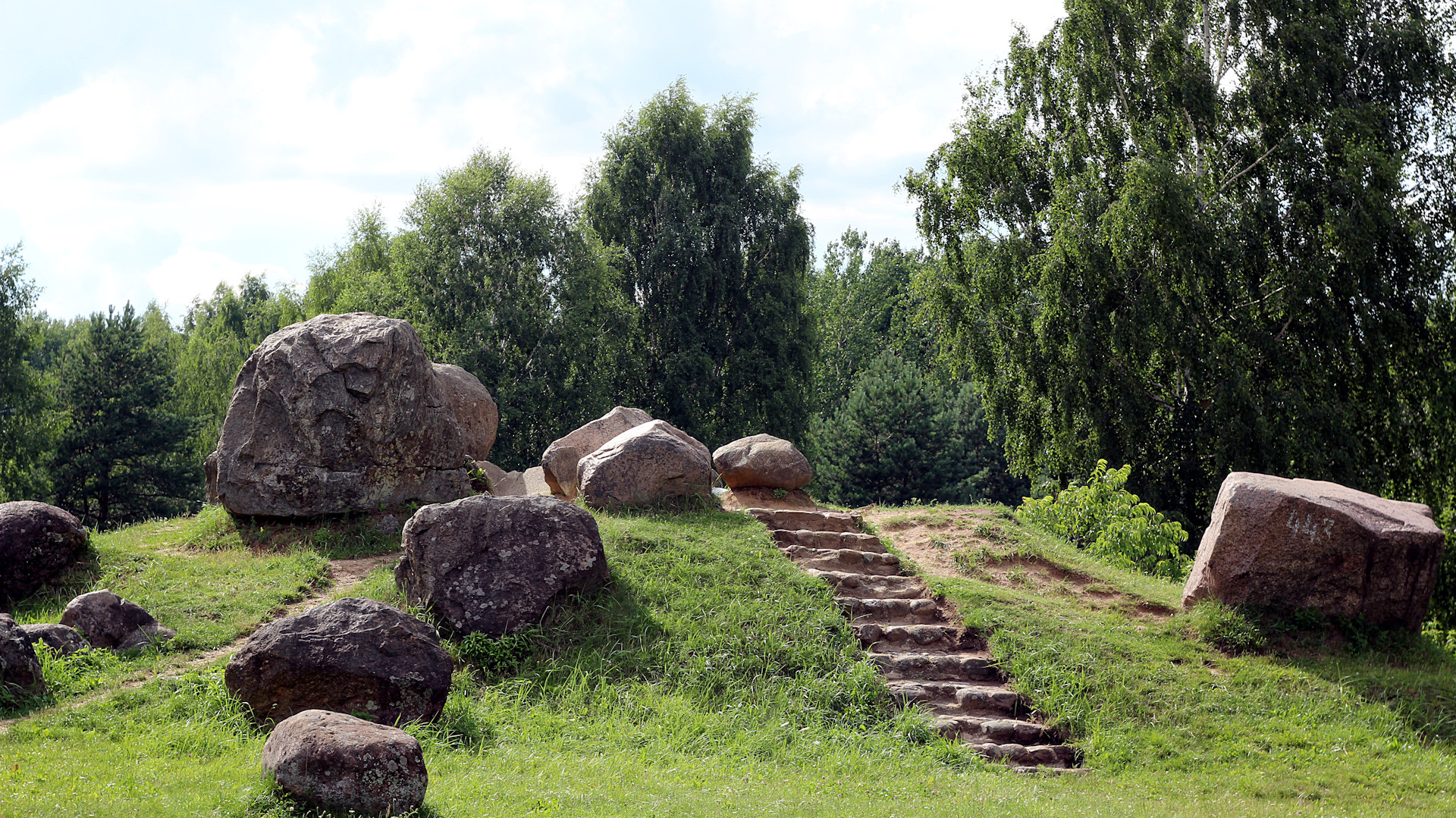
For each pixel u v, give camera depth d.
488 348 37.72
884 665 11.92
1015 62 29.56
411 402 16.28
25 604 12.89
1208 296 25.05
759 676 11.21
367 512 15.89
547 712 10.23
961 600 13.33
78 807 6.24
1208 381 24.62
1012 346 27.91
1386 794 9.45
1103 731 10.83
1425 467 24.81
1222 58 27.50
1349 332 24.08
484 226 39.34
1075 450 26.72
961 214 29.31
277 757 6.91
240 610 12.38
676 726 10.09
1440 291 24.50
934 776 9.52
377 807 6.66
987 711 11.34
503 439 38.56
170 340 64.81
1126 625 13.28
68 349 45.88
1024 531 17.03
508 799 7.40
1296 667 12.12
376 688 9.09
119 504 44.72
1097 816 8.21
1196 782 9.77
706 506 15.91
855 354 60.69
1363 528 12.60
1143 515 18.73
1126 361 25.67
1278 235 24.66
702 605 12.38
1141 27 26.95
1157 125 26.17
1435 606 24.77
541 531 11.96
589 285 39.97
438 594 11.52
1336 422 23.23
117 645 11.09
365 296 39.41
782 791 8.42
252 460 15.60
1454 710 11.27
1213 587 13.34
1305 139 24.50
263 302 69.69
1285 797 9.41
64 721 8.93
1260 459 23.42
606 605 12.03
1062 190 26.41
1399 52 25.33
